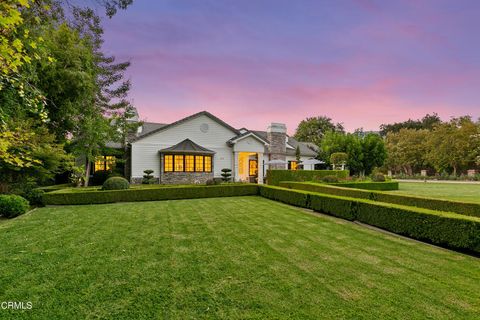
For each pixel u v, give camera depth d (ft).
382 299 9.50
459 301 9.39
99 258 13.57
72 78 34.73
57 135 38.42
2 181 30.96
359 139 90.68
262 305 9.05
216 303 9.18
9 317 8.27
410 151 128.16
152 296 9.64
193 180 61.16
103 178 57.67
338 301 9.34
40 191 32.71
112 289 10.17
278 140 75.31
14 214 25.39
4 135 11.91
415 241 17.24
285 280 11.07
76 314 8.47
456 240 14.88
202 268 12.34
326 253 14.67
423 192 51.44
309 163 78.43
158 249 15.12
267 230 19.92
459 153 104.12
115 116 53.67
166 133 61.11
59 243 16.22
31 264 12.67
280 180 58.08
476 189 59.67
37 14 14.25
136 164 58.18
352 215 23.13
